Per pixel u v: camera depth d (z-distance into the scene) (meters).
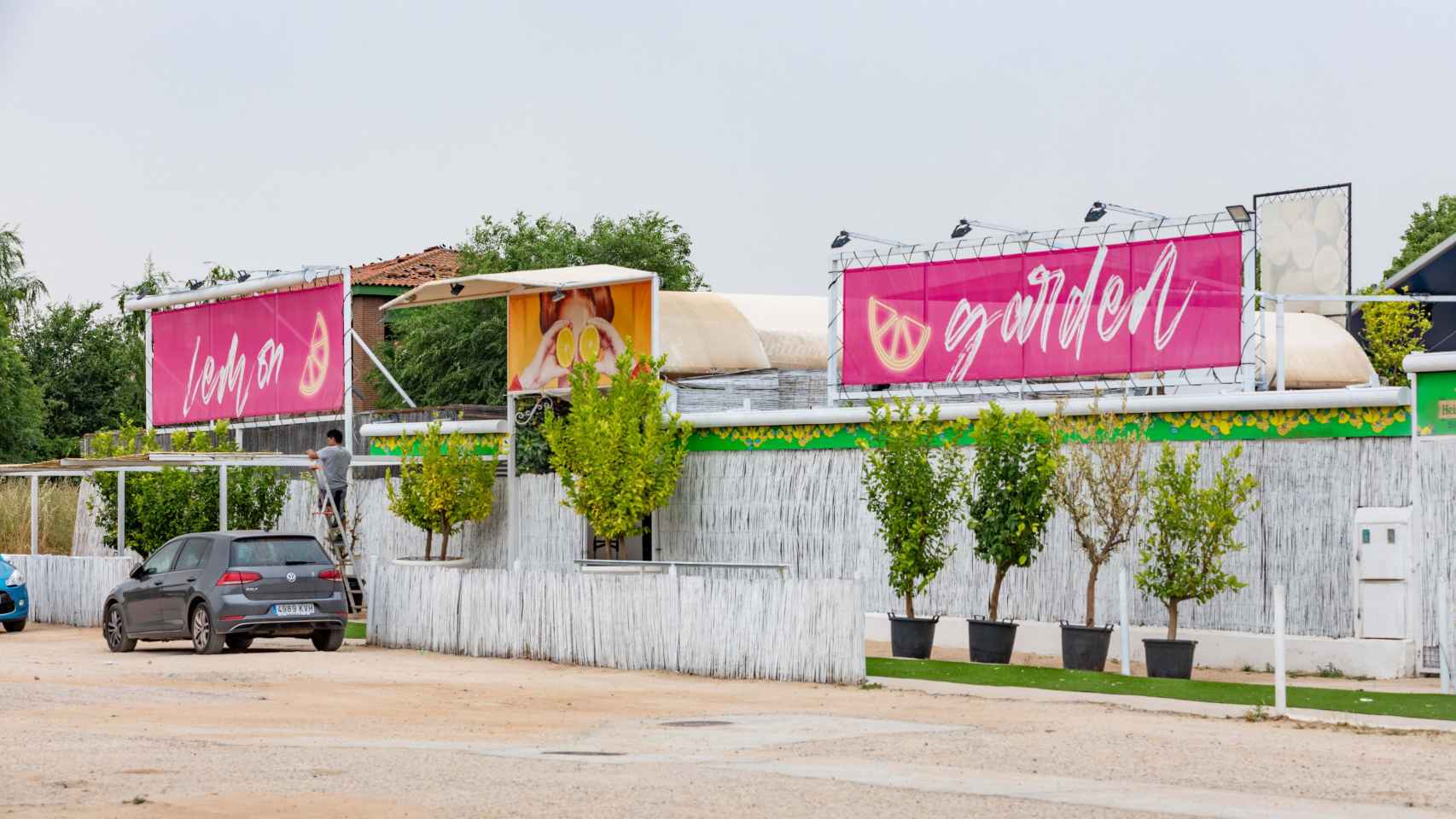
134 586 23.05
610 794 10.24
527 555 29.52
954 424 22.42
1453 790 10.66
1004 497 20.34
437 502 29.16
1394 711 15.41
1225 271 23.55
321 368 35.41
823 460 25.08
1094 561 19.95
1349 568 19.69
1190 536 18.94
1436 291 36.59
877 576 24.30
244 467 32.00
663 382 28.31
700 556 26.58
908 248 26.86
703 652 19.22
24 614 27.38
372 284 55.44
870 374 27.30
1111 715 15.12
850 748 12.72
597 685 18.08
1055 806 9.82
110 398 71.00
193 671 19.44
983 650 20.56
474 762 11.84
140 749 12.52
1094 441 20.69
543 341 30.53
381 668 20.05
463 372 50.62
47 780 10.86
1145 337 24.23
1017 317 25.62
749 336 31.78
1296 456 20.17
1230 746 12.87
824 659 18.11
